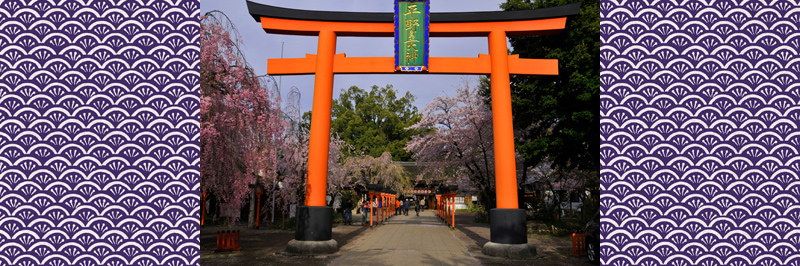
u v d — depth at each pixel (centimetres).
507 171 1086
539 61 1138
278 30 1134
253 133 1044
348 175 3238
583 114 1393
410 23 1116
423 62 1115
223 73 955
